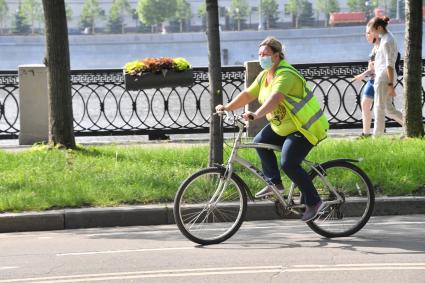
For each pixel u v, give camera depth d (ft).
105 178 79.56
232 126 115.44
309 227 64.75
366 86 105.91
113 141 115.14
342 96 118.62
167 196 73.46
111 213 69.67
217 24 76.48
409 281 47.83
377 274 49.55
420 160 82.69
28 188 76.38
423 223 67.21
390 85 99.91
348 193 65.57
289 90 57.26
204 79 119.14
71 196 72.64
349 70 118.11
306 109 57.77
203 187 60.34
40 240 64.23
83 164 87.10
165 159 90.38
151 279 49.65
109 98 137.90
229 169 60.13
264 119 110.22
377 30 100.94
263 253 56.34
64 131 95.45
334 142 95.96
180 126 119.03
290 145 58.23
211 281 48.75
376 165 81.25
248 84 109.50
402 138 98.02
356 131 124.57
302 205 60.18
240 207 60.59
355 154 87.30
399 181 75.46
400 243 58.95
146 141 113.70
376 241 59.88
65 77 95.14
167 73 115.34
